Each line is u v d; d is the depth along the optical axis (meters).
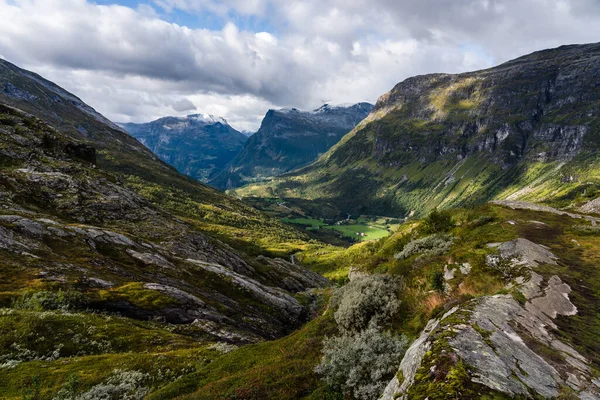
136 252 72.50
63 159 124.50
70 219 86.75
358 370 14.52
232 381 19.28
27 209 77.69
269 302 81.75
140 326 41.44
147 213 114.44
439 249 30.59
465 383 7.94
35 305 36.94
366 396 13.01
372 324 20.00
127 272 60.12
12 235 53.56
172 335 39.75
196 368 27.83
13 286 40.81
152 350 33.97
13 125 129.00
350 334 21.20
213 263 94.62
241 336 47.72
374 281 25.47
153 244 84.75
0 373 24.41
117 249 70.06
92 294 45.28
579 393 8.67
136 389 23.48
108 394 21.81
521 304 16.03
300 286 145.25
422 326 18.03
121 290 49.94
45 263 49.88
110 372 25.66
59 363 27.17
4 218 58.12
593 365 10.84
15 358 27.38
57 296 40.62
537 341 11.74
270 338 62.31
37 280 43.59
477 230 38.00
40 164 108.12
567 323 14.73
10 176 90.19
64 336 32.12
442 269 25.27
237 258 125.06
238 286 81.69
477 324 11.67
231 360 25.00
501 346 10.25
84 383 23.50
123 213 105.44
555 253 26.58
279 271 150.88
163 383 24.92
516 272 21.83
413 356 10.73
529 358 10.11
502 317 13.41
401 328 19.31
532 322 13.88
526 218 42.00
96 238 69.69
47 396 21.58
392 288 24.20
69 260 54.94
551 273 21.20
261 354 25.03
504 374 8.56
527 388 8.21
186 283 68.88
